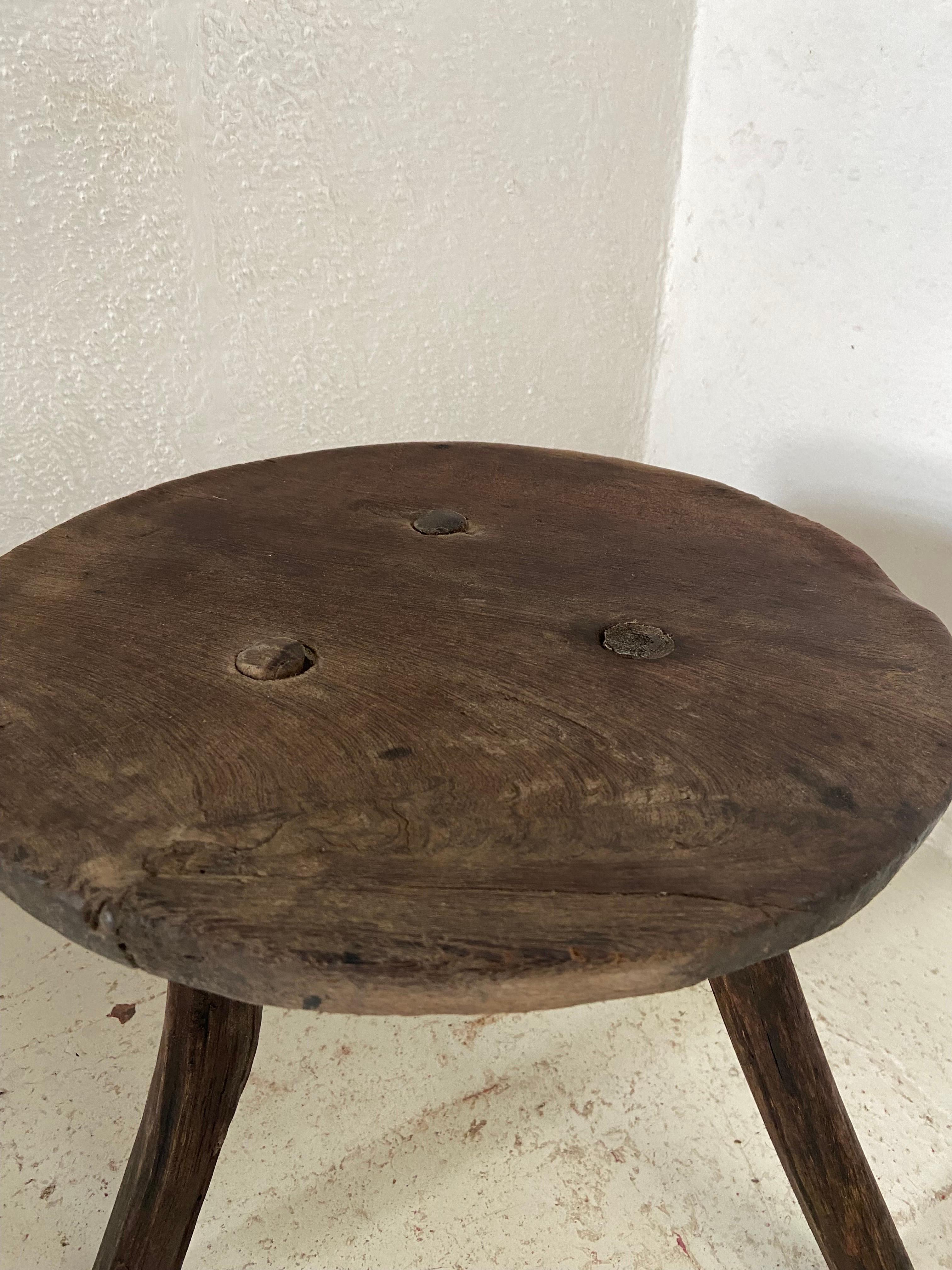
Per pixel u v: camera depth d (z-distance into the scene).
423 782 0.52
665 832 0.49
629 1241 0.79
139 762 0.53
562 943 0.43
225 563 0.75
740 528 0.84
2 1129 0.86
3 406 0.99
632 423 1.45
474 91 1.08
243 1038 0.68
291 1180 0.83
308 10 0.95
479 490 0.90
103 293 0.98
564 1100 0.91
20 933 1.05
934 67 0.93
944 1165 0.85
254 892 0.45
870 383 1.09
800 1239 0.80
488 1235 0.80
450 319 1.20
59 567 0.73
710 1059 0.95
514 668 0.62
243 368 1.09
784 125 1.10
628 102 1.18
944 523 1.06
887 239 1.03
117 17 0.87
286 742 0.55
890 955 1.06
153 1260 0.69
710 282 1.28
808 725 0.57
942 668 0.63
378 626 0.67
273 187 1.01
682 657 0.64
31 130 0.88
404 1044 0.96
